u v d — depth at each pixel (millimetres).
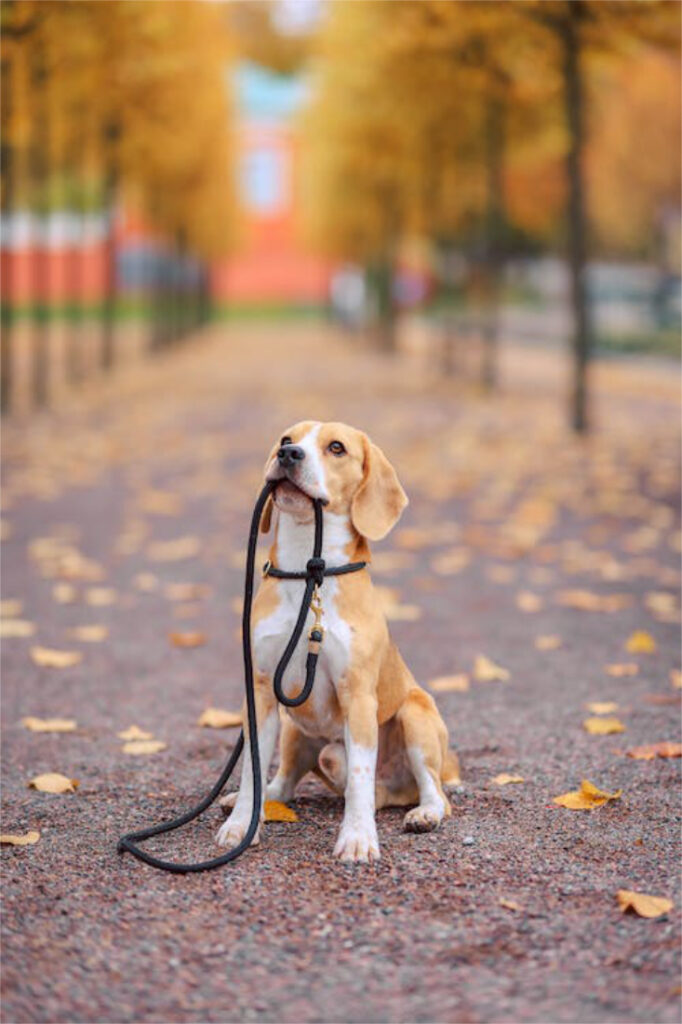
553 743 5668
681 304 44594
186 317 56719
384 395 25547
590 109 26531
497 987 3275
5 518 12508
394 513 4469
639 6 15484
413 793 4840
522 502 13164
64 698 6539
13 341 44844
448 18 17844
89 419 21531
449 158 27844
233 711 6309
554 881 4000
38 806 4844
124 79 20172
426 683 6785
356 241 52844
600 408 22250
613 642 7711
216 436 19141
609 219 47156
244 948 3527
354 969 3389
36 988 3285
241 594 9172
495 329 26281
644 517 12258
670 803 4805
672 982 3279
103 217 32906
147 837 4430
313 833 4512
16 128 18078
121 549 10898
